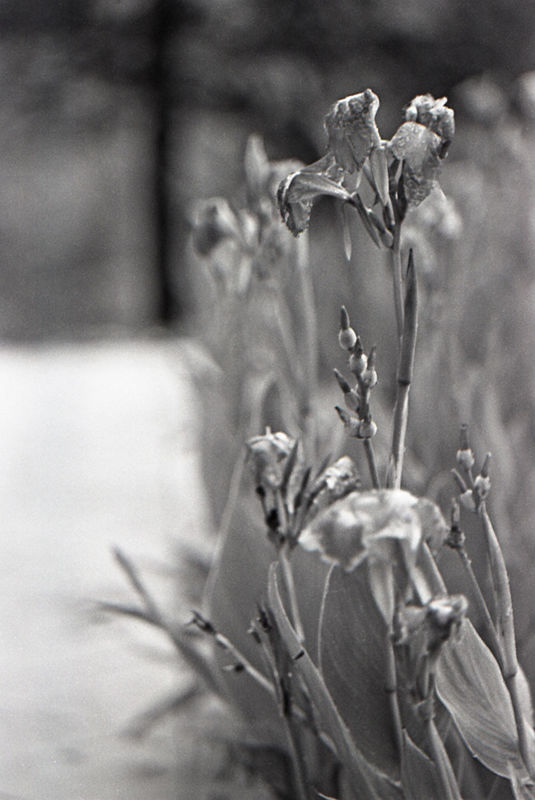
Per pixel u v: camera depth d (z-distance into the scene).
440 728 1.77
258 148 2.24
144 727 2.59
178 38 17.33
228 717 2.63
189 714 2.73
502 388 2.56
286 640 1.77
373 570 1.63
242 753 2.21
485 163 3.00
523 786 1.75
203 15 16.73
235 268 2.44
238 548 2.04
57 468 6.67
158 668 3.21
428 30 14.64
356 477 1.76
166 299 19.83
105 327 19.20
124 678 3.13
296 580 1.88
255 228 2.28
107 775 2.46
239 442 2.40
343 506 1.60
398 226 1.66
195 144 19.55
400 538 1.59
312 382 2.27
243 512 2.05
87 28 17.75
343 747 1.78
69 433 7.98
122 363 12.41
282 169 2.22
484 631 1.92
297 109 16.11
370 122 1.64
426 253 2.38
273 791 2.11
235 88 16.64
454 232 2.45
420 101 1.65
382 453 2.21
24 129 19.75
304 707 1.88
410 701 1.75
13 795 2.39
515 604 2.07
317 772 2.01
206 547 2.89
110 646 3.43
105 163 24.72
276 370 2.27
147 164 21.30
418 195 1.64
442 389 2.27
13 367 12.41
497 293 2.68
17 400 9.88
